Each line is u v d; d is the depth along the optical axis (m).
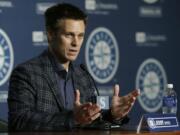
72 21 5.47
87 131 4.86
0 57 8.98
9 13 9.13
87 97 5.93
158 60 10.96
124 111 5.18
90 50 10.06
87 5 10.11
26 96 5.25
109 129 5.19
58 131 4.78
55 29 5.54
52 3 9.58
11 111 5.21
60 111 5.46
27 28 9.30
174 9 11.20
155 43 10.93
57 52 5.62
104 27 10.28
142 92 10.72
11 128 5.11
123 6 10.55
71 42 5.52
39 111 5.29
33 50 9.36
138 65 10.71
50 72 5.57
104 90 10.23
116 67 10.42
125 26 10.58
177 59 11.20
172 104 6.55
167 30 11.09
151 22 10.91
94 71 10.11
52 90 5.48
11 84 5.41
